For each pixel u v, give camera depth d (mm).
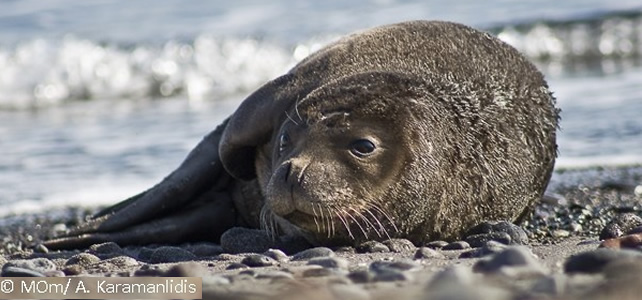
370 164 29297
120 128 65812
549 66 94062
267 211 32688
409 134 30000
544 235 34469
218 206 37500
